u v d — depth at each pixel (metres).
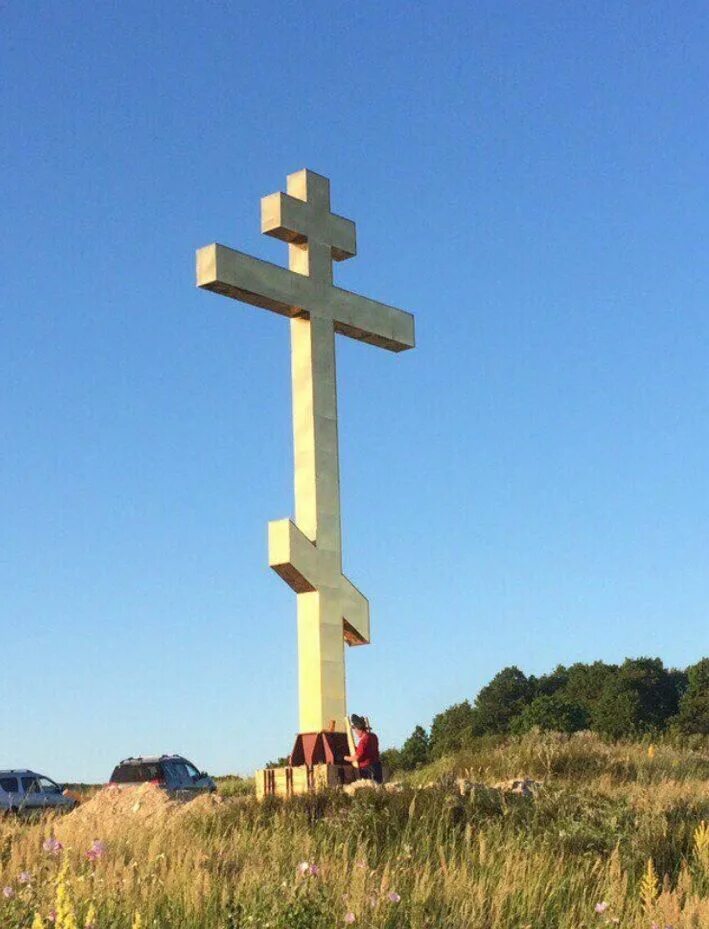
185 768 25.62
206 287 18.53
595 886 10.73
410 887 9.99
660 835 12.78
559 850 12.41
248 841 12.18
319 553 18.58
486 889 9.96
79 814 16.50
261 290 18.84
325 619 18.45
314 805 14.86
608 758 23.14
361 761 17.52
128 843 11.55
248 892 9.18
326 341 19.62
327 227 20.06
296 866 10.64
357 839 12.57
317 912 8.47
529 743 25.56
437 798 14.15
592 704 61.34
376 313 20.48
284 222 19.41
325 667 18.30
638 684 61.59
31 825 12.69
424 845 12.38
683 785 20.09
